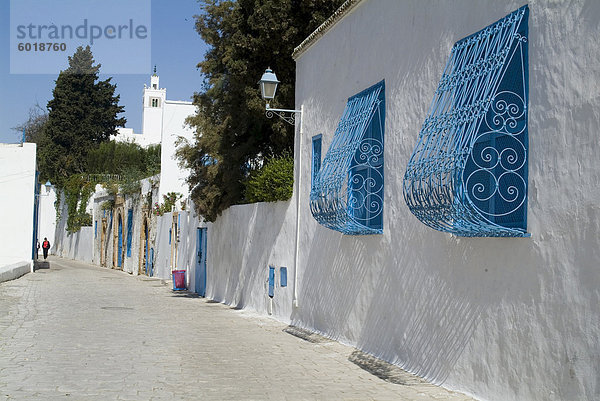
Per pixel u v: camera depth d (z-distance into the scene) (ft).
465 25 24.58
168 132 99.09
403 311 28.32
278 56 51.70
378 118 32.63
